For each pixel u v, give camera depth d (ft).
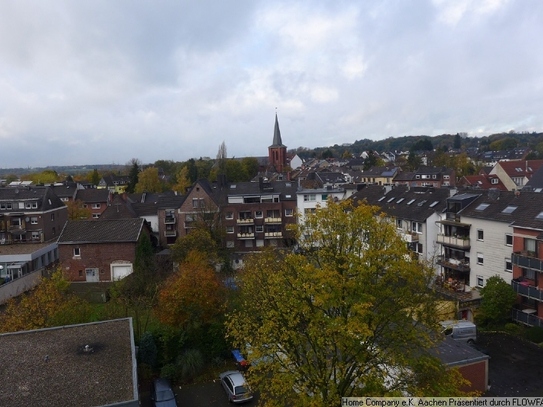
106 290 141.90
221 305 98.07
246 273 100.89
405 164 517.14
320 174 360.48
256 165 457.68
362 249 60.03
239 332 70.13
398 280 59.67
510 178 298.56
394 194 189.88
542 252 106.83
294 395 59.98
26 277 151.23
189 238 153.99
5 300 137.28
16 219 211.61
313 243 64.39
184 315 94.79
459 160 466.70
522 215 117.19
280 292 62.59
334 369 56.80
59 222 233.14
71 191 316.40
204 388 89.10
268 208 216.13
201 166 453.99
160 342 96.02
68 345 66.49
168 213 224.33
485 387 81.15
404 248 56.80
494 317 110.83
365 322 53.78
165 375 91.30
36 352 63.87
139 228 172.45
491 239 125.59
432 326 57.72
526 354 96.58
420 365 55.88
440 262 140.15
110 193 331.98
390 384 65.46
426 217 148.46
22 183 363.15
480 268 130.11
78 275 167.73
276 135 490.90
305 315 57.77
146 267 138.72
